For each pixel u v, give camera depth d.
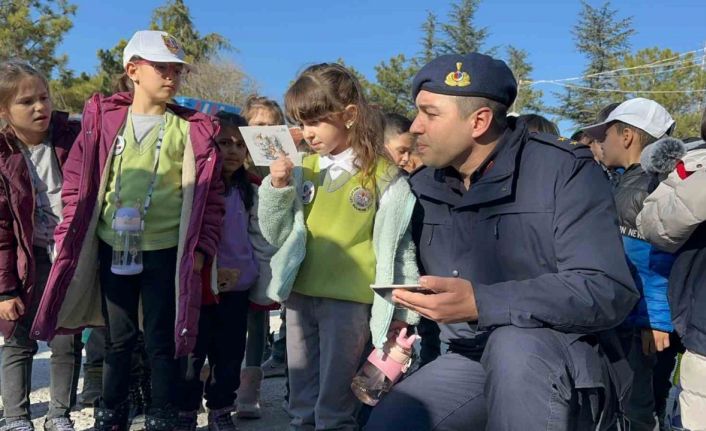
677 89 37.81
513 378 1.84
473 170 2.26
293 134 3.03
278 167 2.61
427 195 2.41
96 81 25.02
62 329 2.96
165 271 2.95
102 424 2.93
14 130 3.11
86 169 2.88
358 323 2.67
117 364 2.95
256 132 2.62
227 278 3.28
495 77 2.15
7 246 2.98
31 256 3.01
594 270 1.95
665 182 2.53
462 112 2.15
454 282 1.94
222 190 3.16
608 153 3.55
